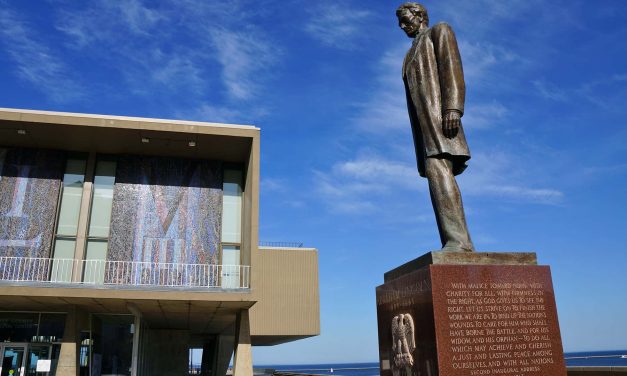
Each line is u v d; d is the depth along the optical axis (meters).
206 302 17.88
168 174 21.66
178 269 20.52
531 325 5.05
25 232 19.88
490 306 5.03
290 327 29.02
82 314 19.45
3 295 16.25
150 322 23.98
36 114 18.56
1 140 20.11
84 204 20.67
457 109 5.82
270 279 29.56
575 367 12.14
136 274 20.12
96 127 18.98
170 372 26.42
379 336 6.21
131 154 21.55
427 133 5.96
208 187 21.83
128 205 20.92
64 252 20.09
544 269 5.25
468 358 4.84
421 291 5.19
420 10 6.57
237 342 19.36
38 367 18.62
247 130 20.06
